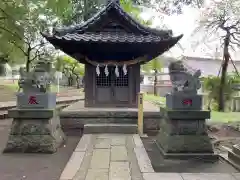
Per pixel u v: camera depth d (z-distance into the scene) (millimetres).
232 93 15586
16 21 13234
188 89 5957
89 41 8438
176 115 5816
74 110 9156
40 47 20344
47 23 16266
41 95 6230
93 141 6949
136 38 8930
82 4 16875
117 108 9805
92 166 4992
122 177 4469
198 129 5871
